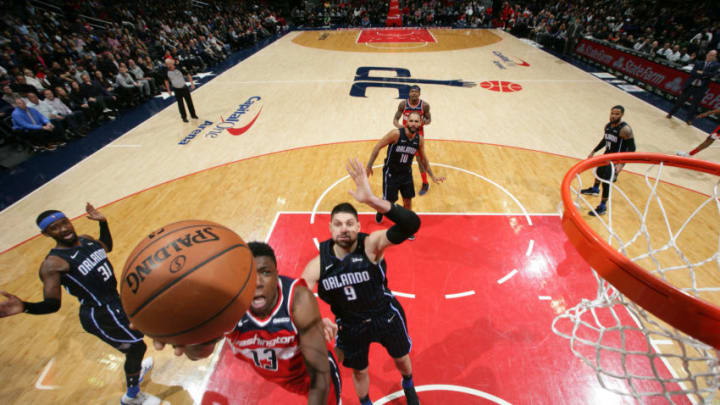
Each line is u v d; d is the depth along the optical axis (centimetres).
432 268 424
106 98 922
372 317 240
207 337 102
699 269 412
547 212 521
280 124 860
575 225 182
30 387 312
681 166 242
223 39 1748
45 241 496
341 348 251
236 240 111
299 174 643
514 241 465
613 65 1218
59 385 313
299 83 1171
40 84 848
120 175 655
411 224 187
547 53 1545
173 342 102
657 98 984
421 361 322
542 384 302
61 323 371
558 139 755
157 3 1780
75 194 598
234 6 2248
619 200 543
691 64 1080
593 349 328
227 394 300
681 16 1455
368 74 1255
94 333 267
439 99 1002
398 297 388
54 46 1084
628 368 310
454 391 298
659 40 1382
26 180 646
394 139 418
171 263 95
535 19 1922
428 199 559
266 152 727
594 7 1856
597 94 1021
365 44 1795
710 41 1117
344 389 303
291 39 1981
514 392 297
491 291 393
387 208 181
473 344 337
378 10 2423
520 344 335
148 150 748
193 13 1895
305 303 153
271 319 157
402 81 1168
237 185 613
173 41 1429
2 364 329
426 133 793
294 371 186
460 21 2339
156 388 306
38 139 748
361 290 227
